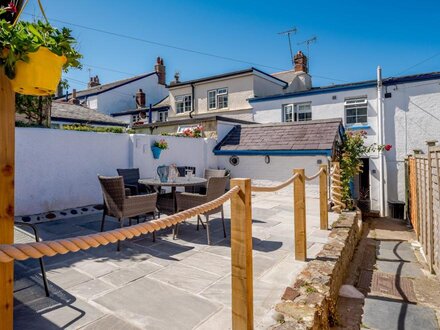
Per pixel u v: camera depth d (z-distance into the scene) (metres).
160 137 9.13
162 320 2.55
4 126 1.67
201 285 3.24
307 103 14.07
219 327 2.46
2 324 1.72
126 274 3.48
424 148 11.55
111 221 6.02
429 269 5.60
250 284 2.26
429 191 5.57
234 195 2.24
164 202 5.48
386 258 6.50
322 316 2.87
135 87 23.16
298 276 3.47
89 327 2.41
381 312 3.96
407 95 11.84
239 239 2.23
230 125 12.60
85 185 7.23
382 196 12.01
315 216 6.93
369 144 12.44
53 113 14.05
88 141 7.31
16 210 6.02
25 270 3.51
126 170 6.85
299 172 4.03
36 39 1.51
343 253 4.72
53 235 5.02
